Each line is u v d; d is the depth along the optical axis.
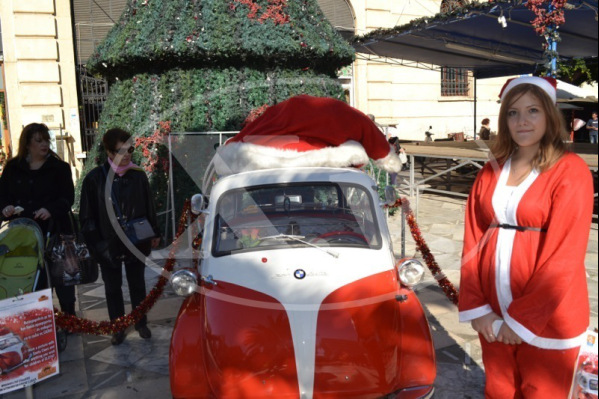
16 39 11.84
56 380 3.91
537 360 2.26
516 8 8.77
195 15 7.09
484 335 2.39
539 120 2.27
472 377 3.78
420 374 2.85
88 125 13.05
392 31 11.48
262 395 2.64
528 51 12.59
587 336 2.26
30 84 12.01
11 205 4.22
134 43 7.09
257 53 6.99
